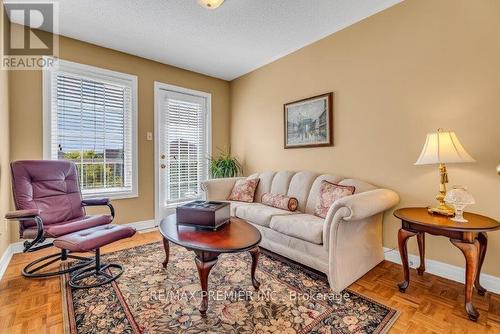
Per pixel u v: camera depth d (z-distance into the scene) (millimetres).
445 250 2105
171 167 3887
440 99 2100
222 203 2123
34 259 2441
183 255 2539
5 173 2379
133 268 2238
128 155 3457
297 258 2217
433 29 2131
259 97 3930
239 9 2447
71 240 1783
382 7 2424
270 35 2951
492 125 1861
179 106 3971
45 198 2297
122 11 2469
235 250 1496
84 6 2389
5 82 2381
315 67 3086
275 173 3352
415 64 2238
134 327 1458
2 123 2254
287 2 2344
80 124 3068
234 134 4465
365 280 2055
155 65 3682
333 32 2873
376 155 2520
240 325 1484
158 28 2781
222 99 4480
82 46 3055
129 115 3455
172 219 2174
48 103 2812
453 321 1532
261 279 2047
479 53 1908
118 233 1998
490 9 1860
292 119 3359
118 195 3332
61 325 1471
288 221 2271
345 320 1533
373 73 2531
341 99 2816
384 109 2453
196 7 2416
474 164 1945
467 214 1845
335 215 1853
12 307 1644
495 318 1555
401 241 1857
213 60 3670
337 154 2863
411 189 2281
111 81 3285
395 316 1573
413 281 2031
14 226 2600
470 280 1547
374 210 1933
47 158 2797
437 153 1779
